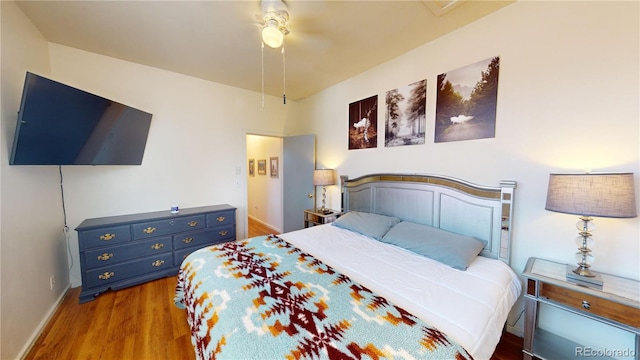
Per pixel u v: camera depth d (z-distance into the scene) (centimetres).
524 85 172
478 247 178
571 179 132
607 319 121
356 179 297
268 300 119
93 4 171
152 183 290
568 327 158
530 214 172
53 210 219
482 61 191
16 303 156
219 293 127
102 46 233
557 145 160
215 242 304
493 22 184
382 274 153
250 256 177
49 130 174
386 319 105
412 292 132
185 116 310
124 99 266
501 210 178
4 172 153
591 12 145
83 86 243
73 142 196
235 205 359
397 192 251
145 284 255
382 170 276
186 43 227
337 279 143
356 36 214
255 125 376
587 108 148
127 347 166
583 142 150
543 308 167
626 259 138
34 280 180
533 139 169
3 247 147
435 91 222
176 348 165
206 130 329
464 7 176
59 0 167
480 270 158
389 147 267
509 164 180
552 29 159
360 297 123
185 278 168
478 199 192
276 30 176
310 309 112
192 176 320
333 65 275
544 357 144
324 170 328
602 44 142
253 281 139
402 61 249
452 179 209
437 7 176
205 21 192
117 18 188
